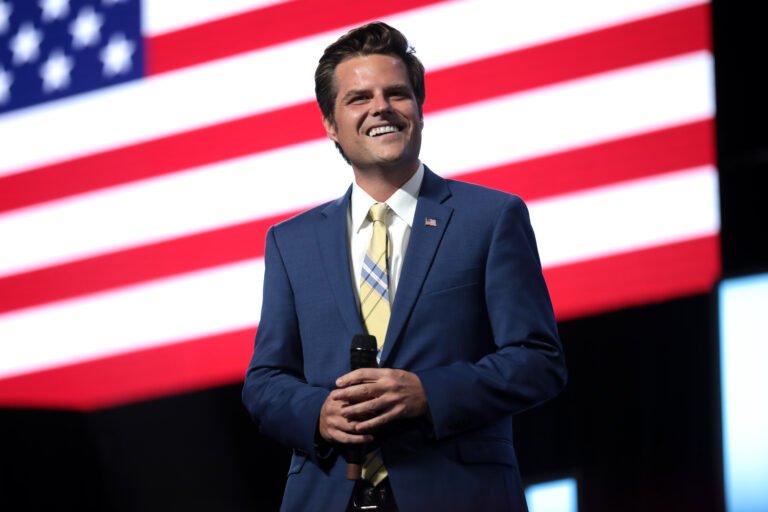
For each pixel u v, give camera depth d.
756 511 11.70
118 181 14.27
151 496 13.54
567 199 12.57
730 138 12.31
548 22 13.05
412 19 13.46
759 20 12.33
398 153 6.82
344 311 6.55
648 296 12.20
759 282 11.91
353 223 7.01
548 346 6.47
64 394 13.88
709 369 11.95
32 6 15.20
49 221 14.40
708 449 11.84
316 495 6.31
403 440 6.21
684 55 12.57
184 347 13.62
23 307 14.23
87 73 14.77
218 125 14.06
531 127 12.85
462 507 6.09
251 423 13.35
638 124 12.56
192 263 13.75
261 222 13.69
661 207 12.33
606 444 12.17
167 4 14.63
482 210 6.77
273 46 14.08
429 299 6.45
